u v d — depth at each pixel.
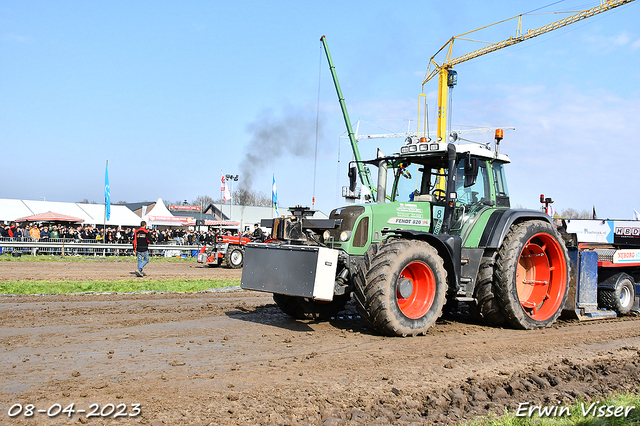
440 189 7.65
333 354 5.28
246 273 6.68
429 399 3.96
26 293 9.66
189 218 37.22
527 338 6.44
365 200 8.09
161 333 6.15
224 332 6.30
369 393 4.05
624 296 8.67
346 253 6.65
